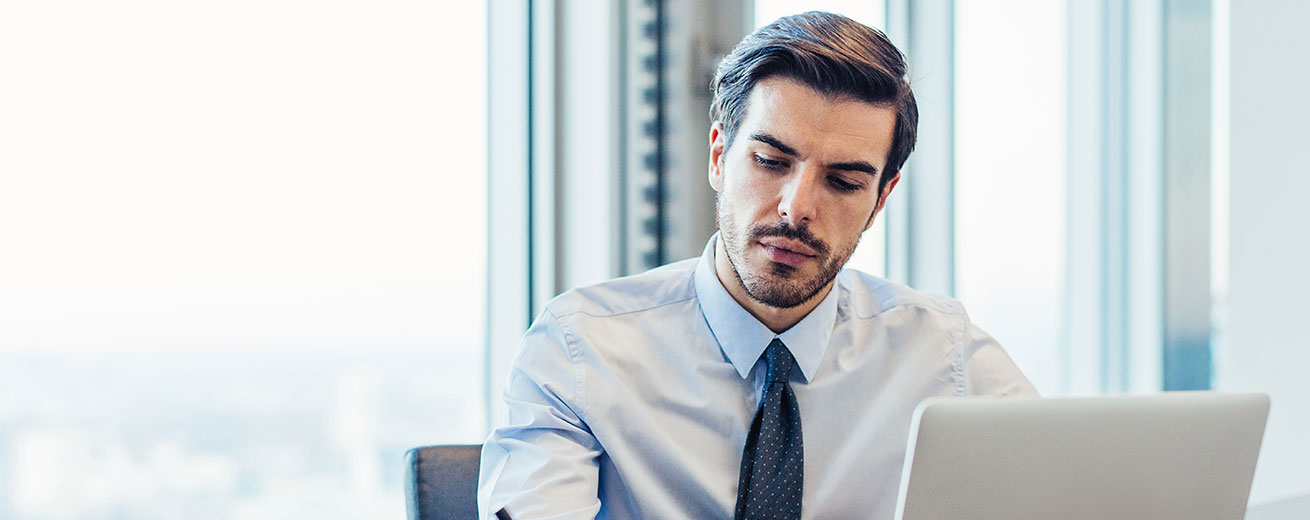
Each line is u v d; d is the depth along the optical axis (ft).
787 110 4.13
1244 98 8.71
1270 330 8.56
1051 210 10.74
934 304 5.08
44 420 5.71
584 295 4.78
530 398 4.55
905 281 9.29
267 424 6.30
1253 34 8.63
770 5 7.75
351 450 6.57
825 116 4.12
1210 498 3.38
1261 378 8.63
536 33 6.98
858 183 4.22
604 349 4.63
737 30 7.42
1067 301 10.98
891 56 4.28
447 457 4.74
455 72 6.81
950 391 4.87
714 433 4.62
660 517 4.50
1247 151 8.70
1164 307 11.16
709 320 4.66
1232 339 8.83
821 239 4.22
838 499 4.65
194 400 6.09
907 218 9.27
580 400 4.48
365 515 6.63
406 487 4.66
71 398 5.78
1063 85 10.83
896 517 3.01
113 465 5.90
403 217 6.65
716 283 4.63
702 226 7.29
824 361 4.78
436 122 6.75
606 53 6.91
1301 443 8.36
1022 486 3.04
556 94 6.97
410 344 6.72
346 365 6.52
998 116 10.09
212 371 6.14
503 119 6.99
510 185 7.00
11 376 5.62
